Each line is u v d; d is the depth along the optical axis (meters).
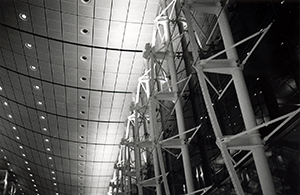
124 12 20.28
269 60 10.14
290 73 9.12
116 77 25.52
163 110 22.67
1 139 43.50
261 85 10.66
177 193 19.88
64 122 32.81
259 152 9.10
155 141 16.81
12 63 27.31
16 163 49.38
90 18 20.77
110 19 20.72
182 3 12.10
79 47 23.08
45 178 49.56
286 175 9.33
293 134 9.12
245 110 9.72
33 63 26.17
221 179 14.12
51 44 23.47
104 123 31.55
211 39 14.90
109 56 23.48
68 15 20.84
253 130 8.72
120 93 27.34
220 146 9.09
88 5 19.97
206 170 15.76
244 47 11.68
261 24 10.57
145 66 23.95
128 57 23.52
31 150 42.38
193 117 17.22
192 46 11.07
